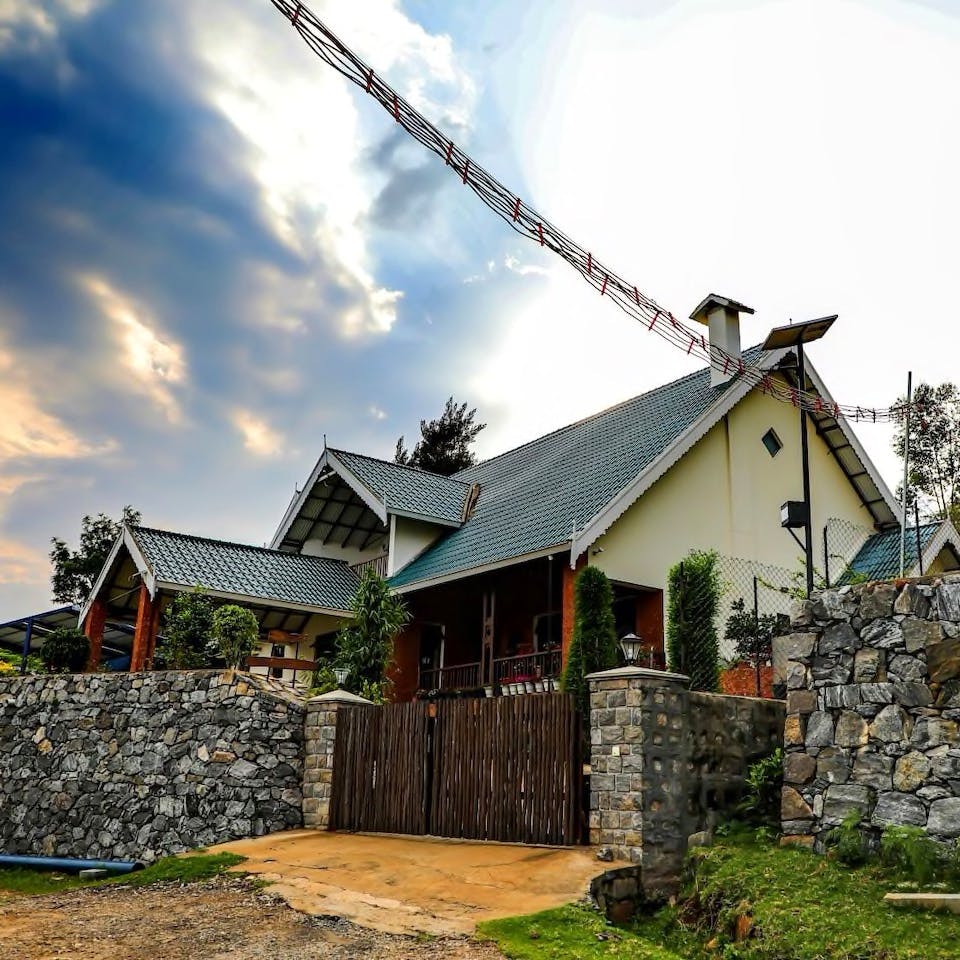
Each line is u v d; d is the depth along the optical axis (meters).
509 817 10.78
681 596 13.28
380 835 11.98
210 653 16.78
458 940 7.38
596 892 8.77
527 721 10.93
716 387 19.72
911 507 21.45
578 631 12.57
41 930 8.11
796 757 9.61
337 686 16.80
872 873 8.26
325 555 25.91
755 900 8.07
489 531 20.53
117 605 22.95
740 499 19.58
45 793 15.08
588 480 19.30
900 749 8.85
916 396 27.03
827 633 9.70
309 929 7.85
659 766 9.73
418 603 22.23
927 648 8.91
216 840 12.85
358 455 24.09
